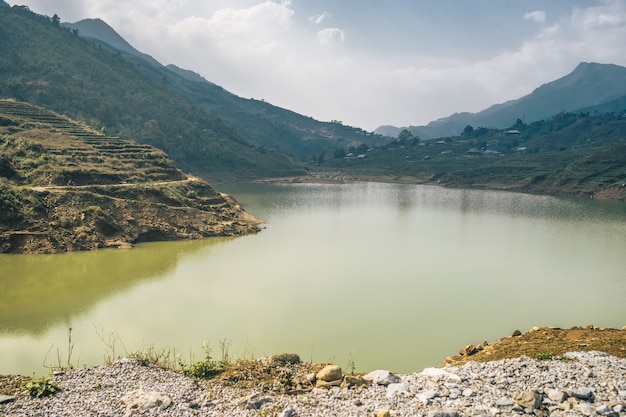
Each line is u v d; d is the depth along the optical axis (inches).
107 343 1379.2
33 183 3240.7
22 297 1798.7
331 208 5103.3
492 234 3501.5
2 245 2482.8
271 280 2116.1
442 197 6648.6
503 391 818.2
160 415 784.9
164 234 3080.7
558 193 7199.8
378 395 847.1
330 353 1355.8
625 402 743.7
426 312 1726.1
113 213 3031.5
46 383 896.3
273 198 6082.7
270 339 1445.6
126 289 1929.1
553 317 1699.1
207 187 4168.3
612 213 4867.1
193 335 1459.2
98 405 824.3
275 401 832.3
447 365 1089.4
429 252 2822.3
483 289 2041.1
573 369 901.2
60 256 2482.8
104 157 4222.4
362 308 1758.1
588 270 2401.6
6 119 4488.2
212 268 2319.1
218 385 922.7
